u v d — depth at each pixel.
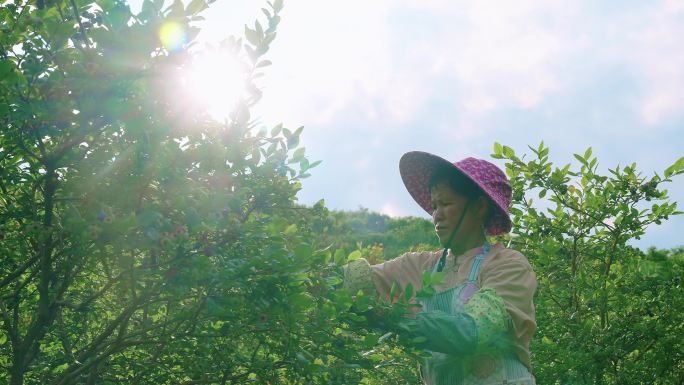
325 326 2.00
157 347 2.43
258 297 1.92
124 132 1.94
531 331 2.13
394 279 2.41
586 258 4.44
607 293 4.11
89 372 2.41
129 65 1.78
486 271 2.22
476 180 2.25
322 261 2.04
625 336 4.07
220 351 2.28
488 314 2.06
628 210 4.22
